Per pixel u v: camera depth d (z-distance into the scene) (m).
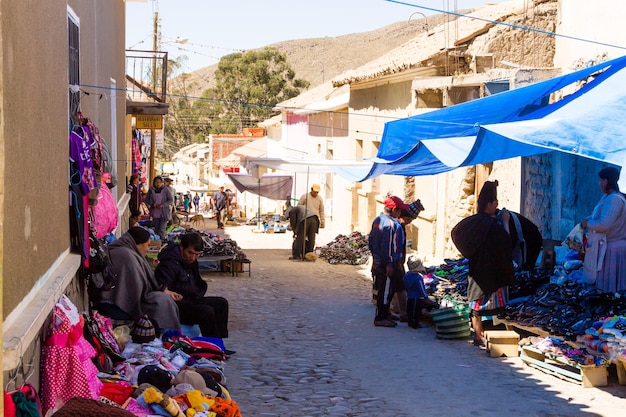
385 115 24.55
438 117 11.30
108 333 7.64
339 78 28.31
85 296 8.20
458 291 12.42
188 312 9.71
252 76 76.88
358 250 21.55
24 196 5.04
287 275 18.56
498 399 8.20
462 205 19.11
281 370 9.48
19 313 4.87
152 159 30.59
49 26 6.04
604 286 10.03
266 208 47.78
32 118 5.32
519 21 18.77
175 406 5.98
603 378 8.70
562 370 8.98
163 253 10.06
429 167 13.54
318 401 8.16
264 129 63.28
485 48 18.91
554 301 10.45
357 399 8.26
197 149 71.75
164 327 8.78
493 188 10.60
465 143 11.31
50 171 6.10
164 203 23.42
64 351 5.53
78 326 5.81
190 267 10.23
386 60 25.33
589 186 12.81
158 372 6.85
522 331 10.69
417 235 22.66
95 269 8.09
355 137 28.50
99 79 11.63
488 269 10.51
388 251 12.28
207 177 66.56
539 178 14.30
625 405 7.95
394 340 11.28
